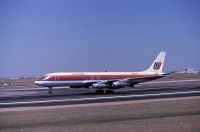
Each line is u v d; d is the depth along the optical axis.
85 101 55.59
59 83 76.75
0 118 36.06
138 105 46.97
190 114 37.25
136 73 86.88
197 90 78.56
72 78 77.69
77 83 78.25
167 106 45.03
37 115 38.25
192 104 47.25
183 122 31.22
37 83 76.12
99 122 32.66
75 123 32.28
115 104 49.34
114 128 28.95
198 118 33.84
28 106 49.47
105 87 75.25
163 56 92.88
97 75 80.25
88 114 38.53
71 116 37.03
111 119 34.47
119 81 77.19
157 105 46.44
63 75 77.12
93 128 29.25
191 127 28.53
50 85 76.56
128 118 34.97
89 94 72.19
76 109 43.78
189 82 130.50
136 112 39.56
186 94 66.75
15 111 42.62
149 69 90.56
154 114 37.53
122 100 56.16
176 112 38.91
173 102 50.38
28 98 63.97
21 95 73.69
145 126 29.42
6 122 33.34
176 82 131.75
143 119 33.94
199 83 119.50
